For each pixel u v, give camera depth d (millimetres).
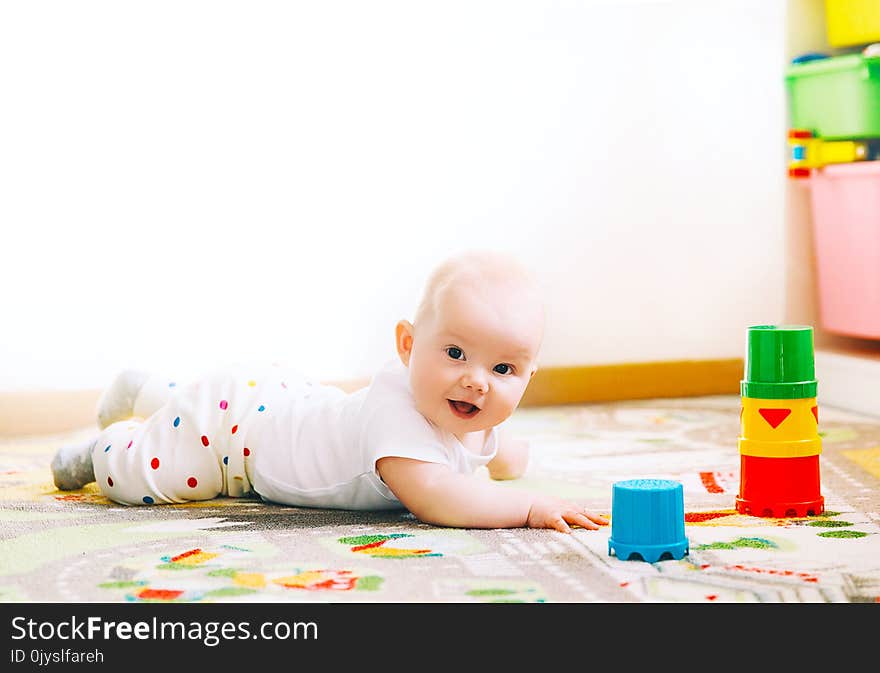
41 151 2115
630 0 2381
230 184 2213
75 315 2146
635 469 1694
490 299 1318
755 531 1304
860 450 1815
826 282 2420
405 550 1220
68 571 1144
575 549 1224
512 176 2352
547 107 2359
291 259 2250
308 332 2268
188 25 2172
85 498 1521
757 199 2500
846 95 2303
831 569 1145
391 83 2273
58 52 2113
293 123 2232
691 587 1088
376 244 2287
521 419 2189
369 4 2248
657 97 2422
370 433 1365
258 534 1300
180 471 1479
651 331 2459
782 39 2471
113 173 2152
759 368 1403
